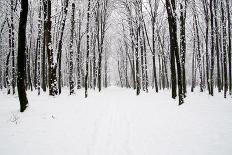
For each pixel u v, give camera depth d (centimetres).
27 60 3152
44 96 2080
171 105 1667
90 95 2677
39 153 743
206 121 1125
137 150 806
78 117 1262
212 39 2367
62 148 800
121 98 2480
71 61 2539
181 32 2166
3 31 3322
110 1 3484
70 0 2688
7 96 2189
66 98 2083
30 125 995
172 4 1645
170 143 859
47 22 2061
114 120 1279
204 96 2331
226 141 835
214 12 2412
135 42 2886
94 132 1013
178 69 1648
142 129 1070
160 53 3950
